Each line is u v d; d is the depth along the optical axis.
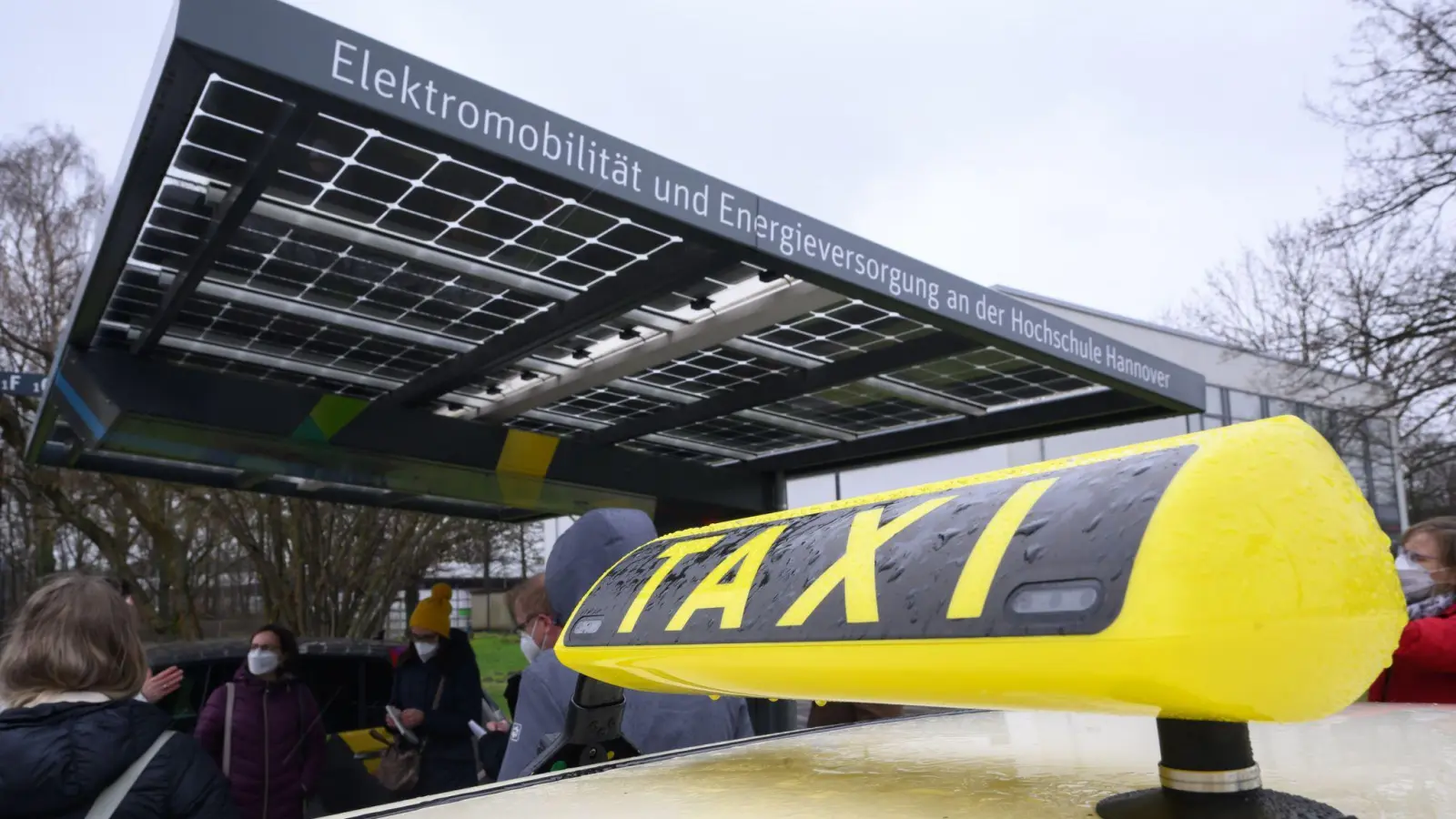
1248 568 0.51
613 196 2.84
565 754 1.46
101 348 4.28
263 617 12.23
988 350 4.68
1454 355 10.45
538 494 5.75
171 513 10.82
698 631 0.83
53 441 5.98
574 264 3.62
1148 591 0.51
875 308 4.09
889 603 0.66
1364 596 0.56
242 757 3.74
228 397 4.41
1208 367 15.48
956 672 0.61
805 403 5.56
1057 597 0.56
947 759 1.03
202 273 3.36
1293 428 0.57
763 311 4.00
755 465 6.78
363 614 11.18
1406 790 0.76
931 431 6.03
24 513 11.68
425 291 3.91
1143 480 0.56
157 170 2.69
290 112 2.46
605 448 5.82
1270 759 0.93
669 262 3.49
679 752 1.22
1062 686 0.57
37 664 1.95
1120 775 0.88
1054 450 12.25
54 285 11.96
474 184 3.02
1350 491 0.58
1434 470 14.54
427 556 11.55
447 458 5.10
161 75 2.28
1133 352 4.71
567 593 2.29
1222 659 0.51
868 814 0.77
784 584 0.78
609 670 0.98
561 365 4.85
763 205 3.21
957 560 0.64
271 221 3.24
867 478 12.23
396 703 4.60
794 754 1.12
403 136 2.54
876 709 3.46
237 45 2.21
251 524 11.21
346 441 4.75
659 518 6.50
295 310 4.02
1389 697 2.60
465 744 4.53
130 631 2.11
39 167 12.40
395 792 4.44
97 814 1.86
